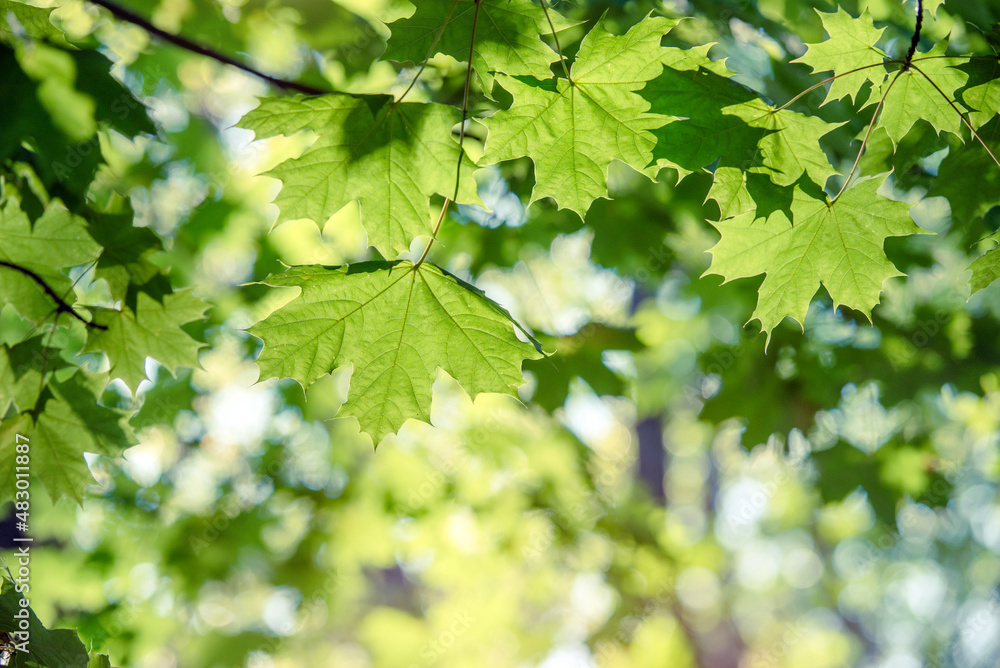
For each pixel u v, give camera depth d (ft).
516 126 6.89
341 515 17.99
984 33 7.39
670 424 34.68
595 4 10.01
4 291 8.99
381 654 18.20
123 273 9.31
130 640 16.29
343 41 11.41
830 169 6.99
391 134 6.75
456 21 6.70
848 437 16.14
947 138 8.62
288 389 17.42
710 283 16.21
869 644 50.44
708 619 34.14
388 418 7.72
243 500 17.87
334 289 6.93
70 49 8.46
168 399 17.47
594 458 18.31
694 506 47.73
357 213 15.76
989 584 41.96
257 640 17.78
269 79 8.60
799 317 7.76
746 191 7.07
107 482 17.25
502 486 18.47
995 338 14.17
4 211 8.65
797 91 11.21
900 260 14.15
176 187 15.87
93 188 11.72
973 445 20.53
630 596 19.75
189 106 15.19
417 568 19.25
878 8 10.40
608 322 16.31
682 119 6.86
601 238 14.30
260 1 11.13
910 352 14.20
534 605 20.16
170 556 17.13
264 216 16.29
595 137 7.01
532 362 14.85
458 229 14.07
